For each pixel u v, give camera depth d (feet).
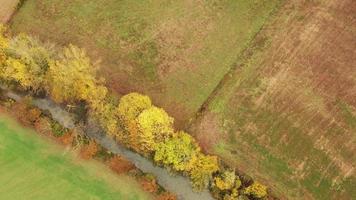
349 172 245.24
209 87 263.90
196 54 269.85
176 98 264.11
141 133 241.35
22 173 259.19
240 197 240.53
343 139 249.75
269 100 258.37
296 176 246.88
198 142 255.50
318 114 254.06
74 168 257.55
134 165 255.09
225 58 267.18
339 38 263.29
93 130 263.29
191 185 248.93
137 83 268.82
